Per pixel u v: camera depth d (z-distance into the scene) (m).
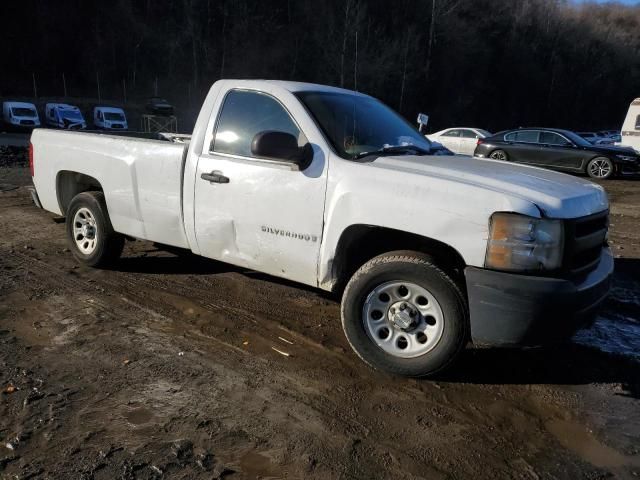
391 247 3.88
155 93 56.66
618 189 13.46
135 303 4.70
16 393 3.26
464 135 20.78
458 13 62.44
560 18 78.44
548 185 3.53
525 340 3.22
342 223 3.63
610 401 3.41
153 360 3.72
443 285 3.36
